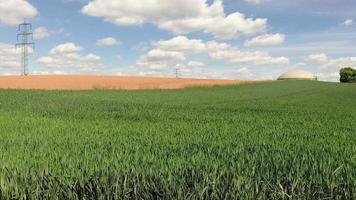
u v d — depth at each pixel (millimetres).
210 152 6250
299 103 31266
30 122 12523
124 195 3703
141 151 6426
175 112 18703
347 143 8078
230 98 39750
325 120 15453
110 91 49750
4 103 23297
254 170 4480
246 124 13008
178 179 3994
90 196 3803
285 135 9664
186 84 67938
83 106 21734
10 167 4738
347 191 3801
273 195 3707
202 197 3586
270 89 64125
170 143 7754
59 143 7566
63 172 4508
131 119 14570
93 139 8289
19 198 3844
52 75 72188
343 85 80125
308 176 4250
